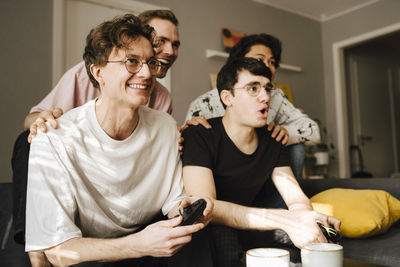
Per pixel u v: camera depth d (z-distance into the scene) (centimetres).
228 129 131
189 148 126
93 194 106
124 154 106
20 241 99
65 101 160
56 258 90
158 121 119
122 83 97
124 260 99
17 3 273
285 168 139
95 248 88
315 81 483
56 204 92
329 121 488
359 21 458
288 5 454
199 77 368
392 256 125
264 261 72
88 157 103
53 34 286
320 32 498
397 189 170
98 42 96
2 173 262
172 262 95
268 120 184
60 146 99
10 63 269
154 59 101
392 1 427
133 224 116
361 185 182
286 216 107
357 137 506
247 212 110
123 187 108
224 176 131
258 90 121
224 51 390
